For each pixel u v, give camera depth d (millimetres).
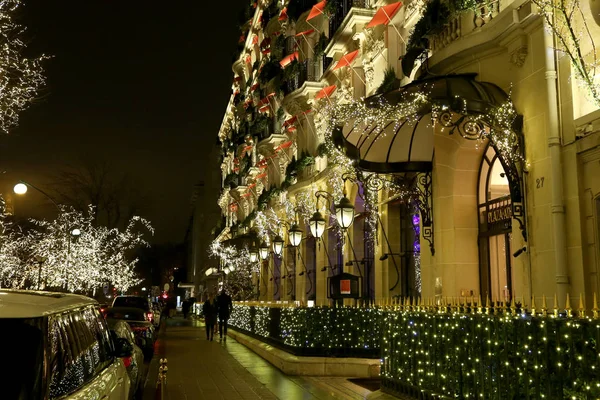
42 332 4023
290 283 30828
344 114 13250
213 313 24078
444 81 11266
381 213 18703
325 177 24109
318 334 13547
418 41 13500
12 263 38719
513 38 11031
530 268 10664
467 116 11461
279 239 26094
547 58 10383
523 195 10914
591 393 4926
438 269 13164
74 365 4492
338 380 12133
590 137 9570
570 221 9891
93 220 42969
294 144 31109
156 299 70438
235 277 37906
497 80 11547
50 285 37719
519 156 10977
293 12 29781
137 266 109312
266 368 14516
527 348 5820
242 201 48312
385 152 14359
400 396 8953
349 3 22656
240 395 10672
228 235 53062
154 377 13078
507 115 10977
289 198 29531
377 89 18250
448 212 13211
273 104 36812
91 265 41125
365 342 13195
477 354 6805
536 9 10453
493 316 6480
